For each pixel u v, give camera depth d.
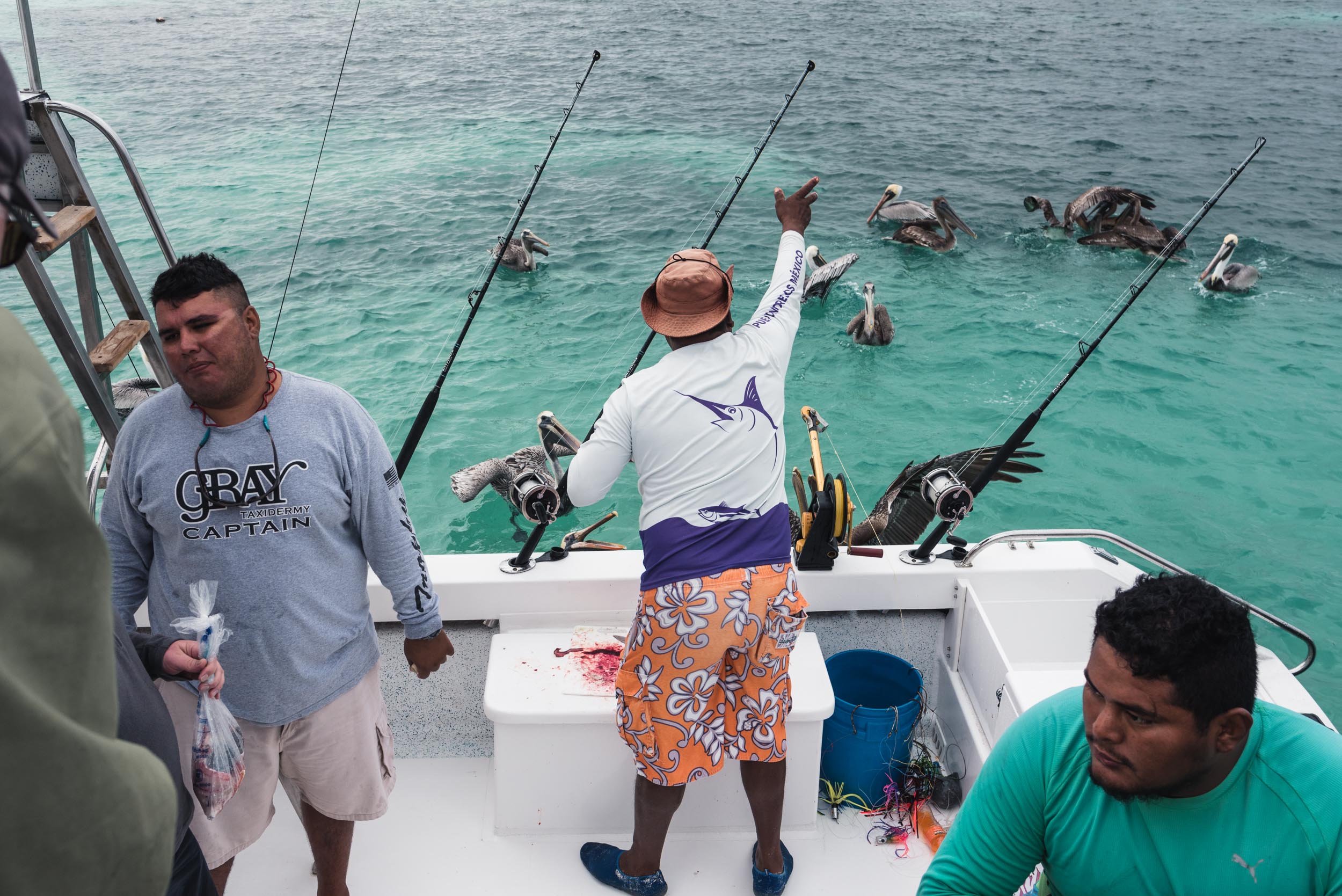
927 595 3.08
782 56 28.44
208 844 2.21
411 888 2.67
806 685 2.75
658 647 2.24
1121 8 38.66
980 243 15.30
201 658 1.88
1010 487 9.09
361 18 36.47
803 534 3.18
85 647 0.58
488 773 3.05
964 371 11.33
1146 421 10.23
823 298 13.27
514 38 31.78
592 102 23.28
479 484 7.84
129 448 2.03
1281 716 1.29
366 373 11.24
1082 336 12.17
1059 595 3.11
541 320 12.44
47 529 0.55
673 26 33.09
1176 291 13.51
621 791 2.79
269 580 2.06
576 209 16.36
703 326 2.21
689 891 2.65
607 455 2.23
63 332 2.40
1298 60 29.19
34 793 0.55
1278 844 1.25
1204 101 23.98
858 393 10.88
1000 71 26.94
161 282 1.88
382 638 3.04
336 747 2.25
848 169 18.53
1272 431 10.08
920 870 2.72
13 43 32.97
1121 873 1.33
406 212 16.27
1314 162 19.17
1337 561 8.09
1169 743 1.19
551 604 3.01
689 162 18.72
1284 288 13.60
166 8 41.00
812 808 2.80
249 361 1.95
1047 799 1.38
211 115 22.95
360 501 2.17
